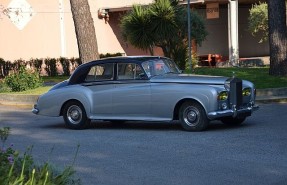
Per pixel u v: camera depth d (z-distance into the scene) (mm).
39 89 20828
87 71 12852
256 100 16750
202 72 20516
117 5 33656
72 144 10805
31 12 31812
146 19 24297
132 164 8711
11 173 4711
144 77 12086
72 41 33062
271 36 19859
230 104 11609
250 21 28859
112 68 12508
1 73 29781
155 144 10438
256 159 8750
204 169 8188
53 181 4895
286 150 9375
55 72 30453
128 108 12234
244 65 29625
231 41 29188
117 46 34469
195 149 9766
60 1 32531
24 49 31734
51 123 14266
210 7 30484
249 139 10523
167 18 24078
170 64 12852
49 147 10516
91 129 12883
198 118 11586
